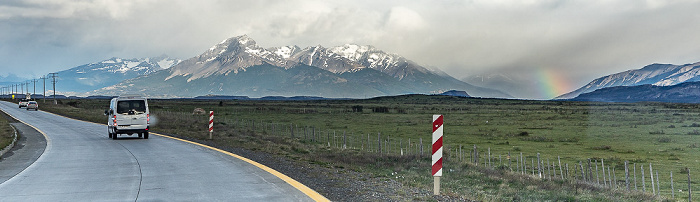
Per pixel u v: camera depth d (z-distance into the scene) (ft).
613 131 173.88
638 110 365.61
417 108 392.06
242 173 53.01
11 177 52.19
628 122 221.87
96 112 290.15
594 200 50.11
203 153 76.89
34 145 98.12
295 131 172.24
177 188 43.55
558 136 155.33
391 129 182.70
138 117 111.65
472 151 115.96
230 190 42.22
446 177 62.85
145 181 47.96
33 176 52.70
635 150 118.21
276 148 94.48
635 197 55.67
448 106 455.63
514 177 67.21
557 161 99.30
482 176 67.05
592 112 331.16
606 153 113.19
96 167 60.29
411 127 192.24
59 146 94.58
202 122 190.08
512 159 101.76
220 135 129.39
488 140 143.95
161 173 53.72
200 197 39.14
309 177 51.16
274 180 47.85
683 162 97.30
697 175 81.10
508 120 239.09
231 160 66.33
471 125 204.95
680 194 64.85
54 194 41.14
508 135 157.69
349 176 53.42
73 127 166.71
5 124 179.22
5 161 68.95
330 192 41.47
